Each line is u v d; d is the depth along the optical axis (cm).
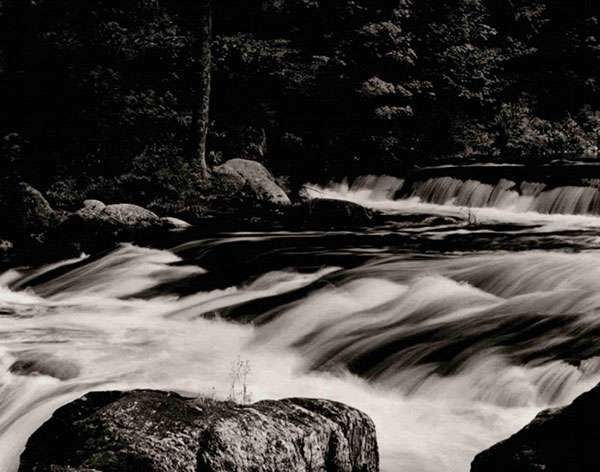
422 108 2969
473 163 2570
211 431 534
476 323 985
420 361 918
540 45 3472
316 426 562
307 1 2656
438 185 2295
